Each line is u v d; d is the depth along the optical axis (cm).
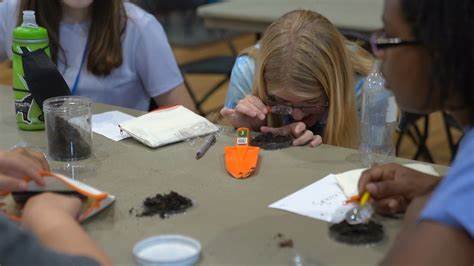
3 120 180
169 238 106
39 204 104
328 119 168
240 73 195
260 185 132
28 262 82
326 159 148
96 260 91
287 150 154
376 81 162
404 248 86
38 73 165
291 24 169
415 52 94
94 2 211
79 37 215
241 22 344
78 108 150
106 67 215
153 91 227
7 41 229
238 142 154
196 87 474
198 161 146
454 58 88
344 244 107
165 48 225
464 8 86
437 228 83
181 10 423
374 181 121
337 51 166
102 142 160
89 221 116
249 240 109
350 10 355
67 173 139
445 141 366
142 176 137
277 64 164
